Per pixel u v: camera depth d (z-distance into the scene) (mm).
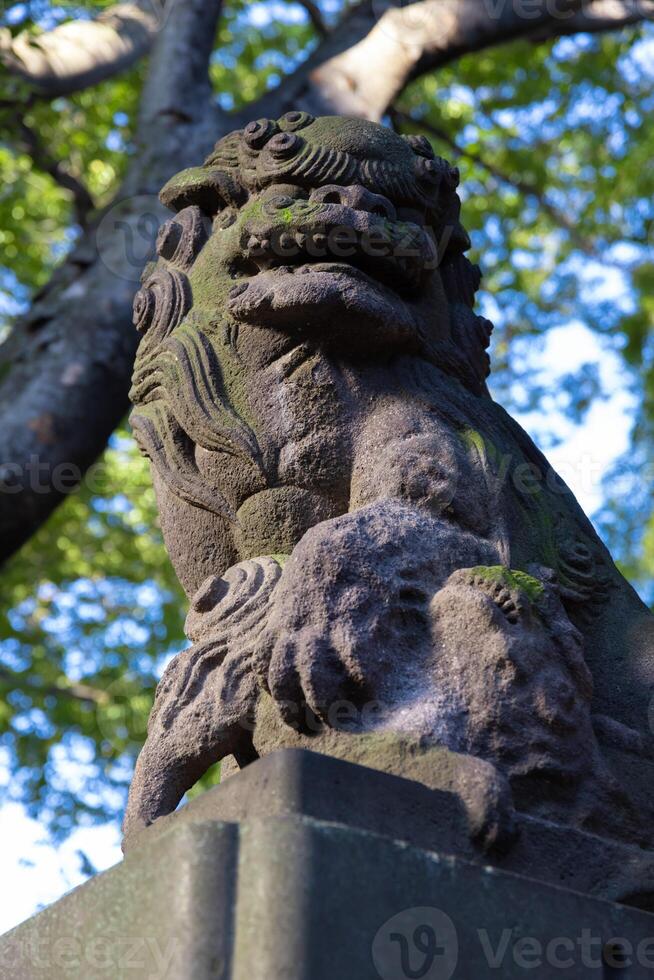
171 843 1530
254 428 2176
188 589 2227
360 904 1481
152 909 1514
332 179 2273
